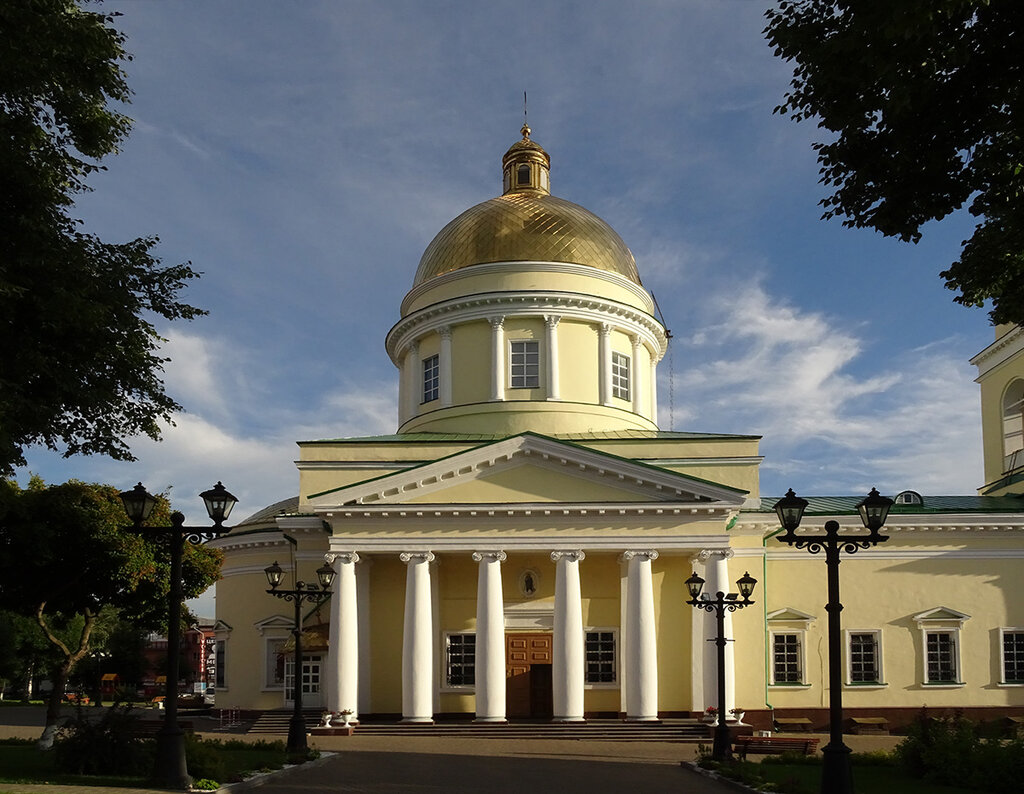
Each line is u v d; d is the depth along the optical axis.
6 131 19.19
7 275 18.80
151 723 37.16
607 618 36.78
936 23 14.74
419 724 33.19
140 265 22.39
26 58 18.61
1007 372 44.78
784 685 38.38
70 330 20.50
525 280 42.69
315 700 39.41
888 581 39.09
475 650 34.59
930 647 38.81
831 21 16.88
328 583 28.20
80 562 29.19
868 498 18.30
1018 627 38.84
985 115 16.70
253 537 41.81
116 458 22.84
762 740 27.86
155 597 31.27
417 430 43.88
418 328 44.69
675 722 32.66
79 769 20.28
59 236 20.52
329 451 39.25
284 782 20.44
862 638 38.84
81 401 21.03
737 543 38.19
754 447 38.69
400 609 36.84
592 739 31.72
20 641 61.12
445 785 20.23
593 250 44.09
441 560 37.25
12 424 18.95
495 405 41.84
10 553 27.69
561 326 42.94
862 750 29.69
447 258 44.47
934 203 18.06
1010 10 15.35
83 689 75.38
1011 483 43.59
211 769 19.14
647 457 38.81
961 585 39.09
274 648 40.72
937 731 22.89
